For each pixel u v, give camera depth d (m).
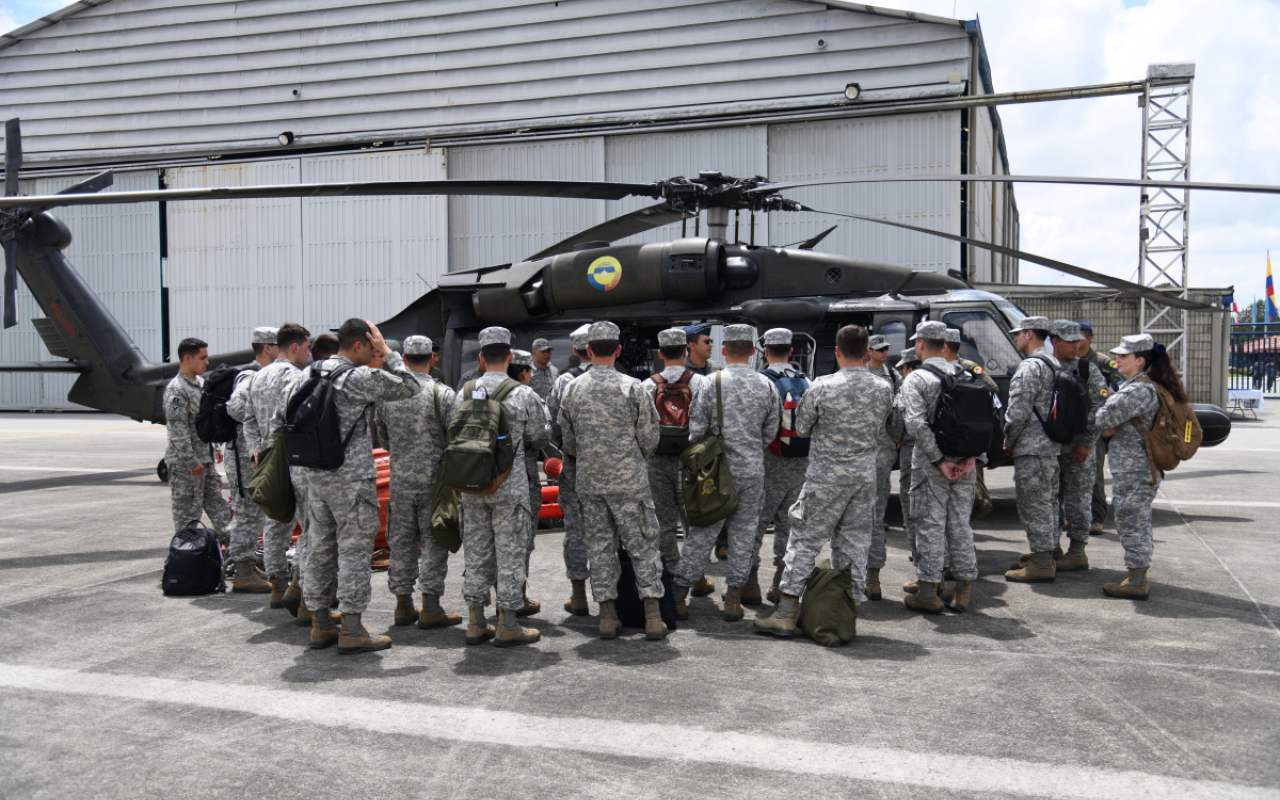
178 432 5.57
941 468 4.50
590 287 8.41
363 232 22.44
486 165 21.50
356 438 4.06
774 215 19.45
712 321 8.48
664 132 20.19
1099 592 5.19
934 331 4.61
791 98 19.30
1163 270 19.48
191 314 23.83
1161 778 2.76
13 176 11.05
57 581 5.71
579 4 20.75
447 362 9.27
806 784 2.73
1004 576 5.59
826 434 4.25
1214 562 5.91
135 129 24.12
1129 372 4.95
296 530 5.80
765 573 5.84
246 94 23.20
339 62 22.52
